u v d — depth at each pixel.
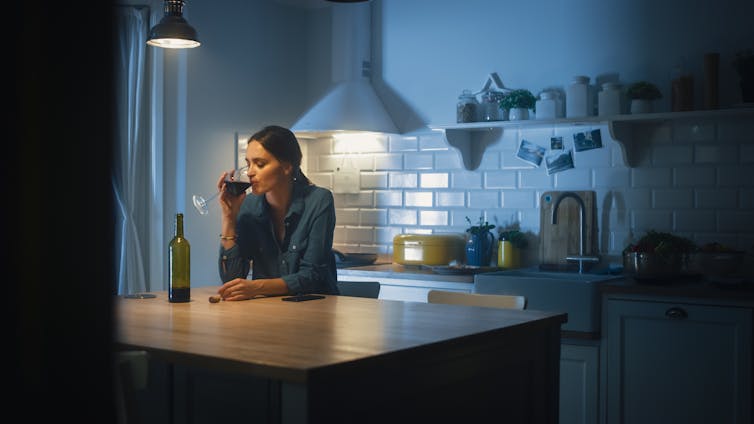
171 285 2.45
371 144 4.91
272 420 1.51
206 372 1.66
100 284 0.49
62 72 0.47
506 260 4.21
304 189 2.73
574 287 3.40
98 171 0.49
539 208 4.27
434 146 4.65
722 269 3.33
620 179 4.02
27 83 0.46
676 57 3.90
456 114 4.51
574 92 3.95
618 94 3.85
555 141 4.21
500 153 4.40
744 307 3.08
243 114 4.79
